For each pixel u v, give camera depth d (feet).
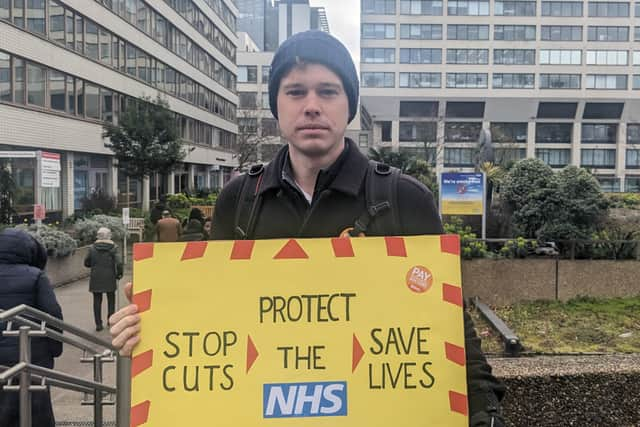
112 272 30.22
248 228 6.21
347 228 5.95
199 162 176.14
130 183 119.34
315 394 5.52
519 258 26.48
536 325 21.20
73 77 90.48
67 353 23.95
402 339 5.59
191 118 165.68
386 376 5.55
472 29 260.83
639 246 26.50
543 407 10.54
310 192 6.23
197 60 169.89
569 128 271.90
